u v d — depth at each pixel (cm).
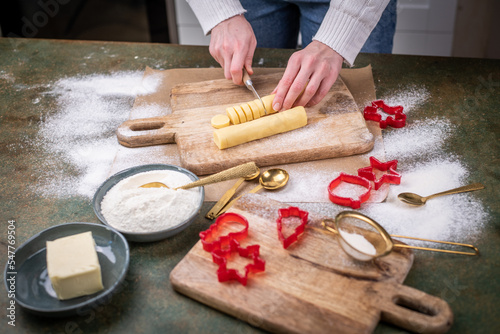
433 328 87
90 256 98
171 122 153
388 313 90
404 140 147
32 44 215
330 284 96
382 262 101
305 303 92
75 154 146
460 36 323
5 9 325
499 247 109
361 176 131
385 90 173
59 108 170
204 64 195
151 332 93
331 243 106
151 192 118
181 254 110
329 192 123
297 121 146
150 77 183
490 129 150
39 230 119
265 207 116
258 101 152
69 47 212
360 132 144
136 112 164
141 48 209
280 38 226
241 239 107
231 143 140
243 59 157
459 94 170
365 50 207
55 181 135
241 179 131
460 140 146
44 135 156
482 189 126
